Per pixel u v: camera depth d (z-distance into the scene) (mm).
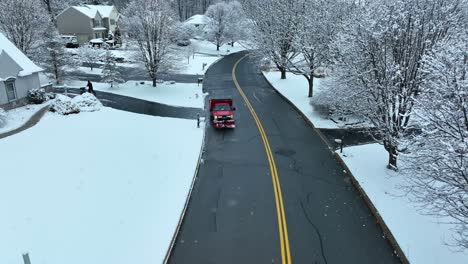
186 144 22750
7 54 28141
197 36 77375
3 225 13680
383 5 18109
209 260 12312
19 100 29531
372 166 19172
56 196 15914
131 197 16062
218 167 19672
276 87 38375
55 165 18984
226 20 69562
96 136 23453
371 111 18812
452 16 16469
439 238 13180
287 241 13312
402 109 16938
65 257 12078
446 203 12219
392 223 14055
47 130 24391
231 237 13555
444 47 12734
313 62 32906
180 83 40844
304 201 16125
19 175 17750
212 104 28125
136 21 36938
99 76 43281
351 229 14070
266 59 42812
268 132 25281
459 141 10977
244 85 40250
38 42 41531
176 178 18062
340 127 25859
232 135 24688
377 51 17375
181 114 29500
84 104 29328
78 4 89375
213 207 15641
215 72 47719
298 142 23359
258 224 14375
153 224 14109
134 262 11984
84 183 17125
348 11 28578
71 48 59469
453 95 11773
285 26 37781
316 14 31500
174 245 13102
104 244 12836
